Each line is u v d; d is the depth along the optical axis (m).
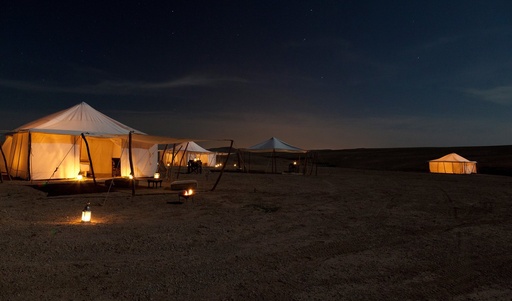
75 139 15.52
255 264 4.92
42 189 12.56
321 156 80.25
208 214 8.70
